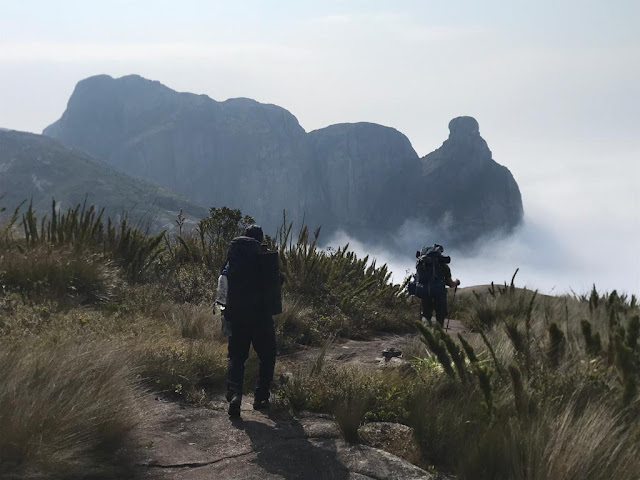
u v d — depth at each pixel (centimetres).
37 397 372
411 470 402
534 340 561
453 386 507
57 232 955
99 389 418
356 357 774
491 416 420
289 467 403
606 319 868
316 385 537
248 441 442
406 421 484
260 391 519
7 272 777
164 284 958
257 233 529
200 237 1200
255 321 499
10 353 432
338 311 1030
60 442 353
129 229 1019
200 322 770
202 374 583
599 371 495
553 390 467
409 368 596
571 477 355
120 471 368
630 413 429
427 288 944
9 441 336
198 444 429
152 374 545
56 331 571
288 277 1064
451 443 428
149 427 429
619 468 362
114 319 686
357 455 421
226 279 504
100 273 856
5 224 935
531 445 377
